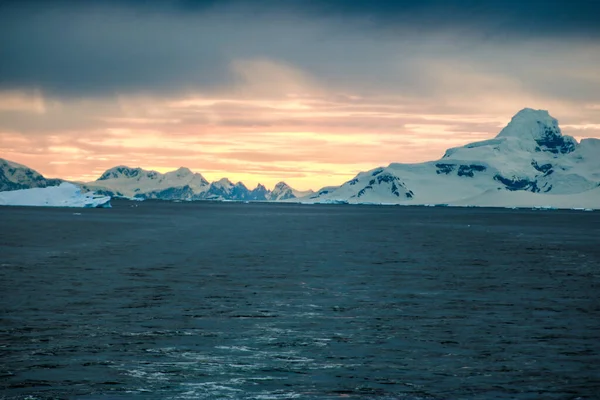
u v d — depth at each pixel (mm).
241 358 36875
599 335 43312
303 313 50406
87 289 61969
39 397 30281
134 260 92062
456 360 36906
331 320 47688
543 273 80625
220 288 63594
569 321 48094
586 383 32844
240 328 44500
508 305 55156
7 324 44969
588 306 54875
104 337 41344
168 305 53281
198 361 36188
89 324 45250
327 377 33656
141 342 40156
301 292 61531
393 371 34750
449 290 64062
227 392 31281
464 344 40594
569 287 67000
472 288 65750
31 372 33844
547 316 50031
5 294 58375
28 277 71125
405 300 57406
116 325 45000
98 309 51094
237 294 59781
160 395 30766
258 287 64688
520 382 33000
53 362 35594
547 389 31969
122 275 73750
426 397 30812
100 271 77688
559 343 41031
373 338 41969
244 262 90812
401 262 93562
